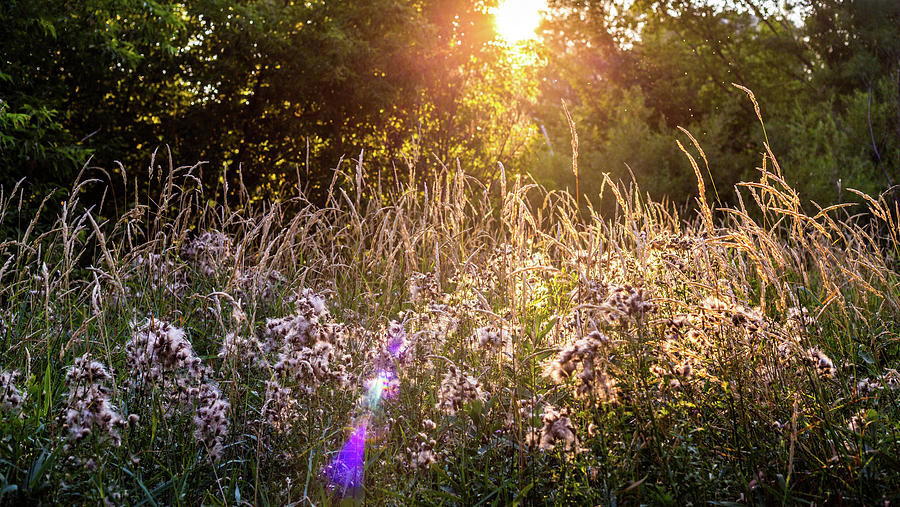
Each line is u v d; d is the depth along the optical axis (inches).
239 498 110.1
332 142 641.6
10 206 400.8
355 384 129.7
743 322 117.1
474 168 623.5
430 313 157.4
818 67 905.5
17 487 97.8
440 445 122.4
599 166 722.2
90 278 205.5
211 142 636.7
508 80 709.9
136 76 619.2
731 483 103.7
